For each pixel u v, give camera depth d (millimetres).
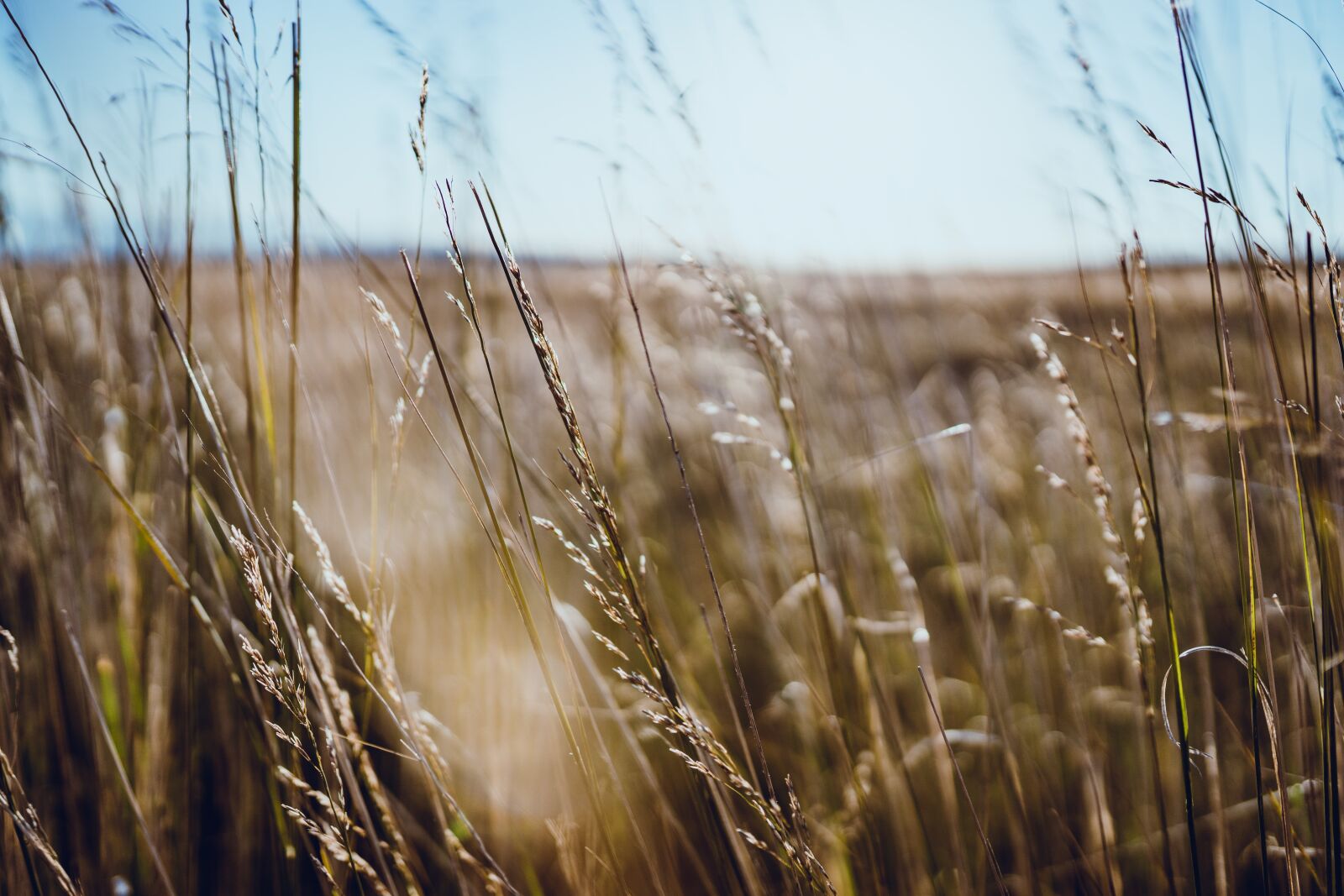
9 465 1475
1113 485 2242
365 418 1966
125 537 1510
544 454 2248
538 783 1671
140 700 1436
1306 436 1139
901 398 2178
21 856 1287
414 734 1106
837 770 1685
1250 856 1619
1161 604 1930
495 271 1941
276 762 1260
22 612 1473
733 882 1216
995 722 1689
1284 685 1757
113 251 1589
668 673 1002
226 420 1785
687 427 2670
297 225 1158
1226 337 996
